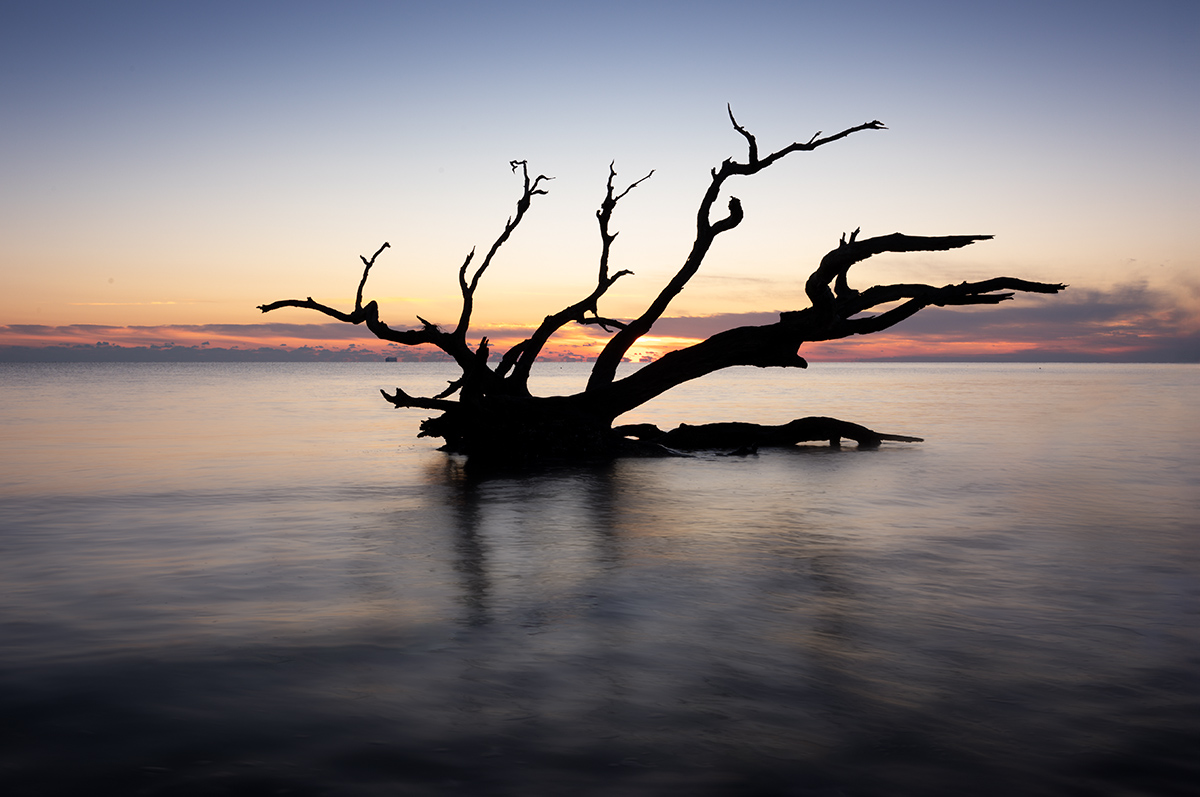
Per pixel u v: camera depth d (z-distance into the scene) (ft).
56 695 19.24
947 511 48.42
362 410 166.61
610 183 87.66
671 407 171.83
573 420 81.76
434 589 29.78
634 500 53.16
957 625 25.50
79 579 31.19
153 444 93.97
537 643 23.50
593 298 89.66
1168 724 18.04
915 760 16.24
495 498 53.88
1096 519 45.55
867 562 34.58
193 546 37.86
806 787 15.08
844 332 79.71
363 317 83.66
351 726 17.60
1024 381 412.36
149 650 22.66
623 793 14.80
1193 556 35.78
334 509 49.11
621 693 19.69
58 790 14.69
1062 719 18.29
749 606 27.63
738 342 82.33
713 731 17.52
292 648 22.88
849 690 19.97
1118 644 23.70
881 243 73.00
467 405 80.07
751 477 65.57
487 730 17.46
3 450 85.97
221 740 16.85
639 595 29.04
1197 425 122.62
